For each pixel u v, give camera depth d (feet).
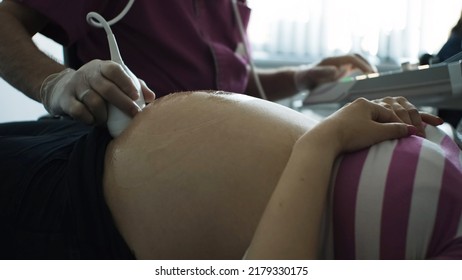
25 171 1.92
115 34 3.13
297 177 1.44
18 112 5.32
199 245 1.61
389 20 6.91
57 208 1.81
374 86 3.09
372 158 1.56
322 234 1.52
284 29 6.88
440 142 1.81
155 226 1.64
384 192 1.47
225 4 4.04
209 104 1.80
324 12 6.91
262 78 4.77
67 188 1.78
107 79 1.84
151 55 3.25
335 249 1.52
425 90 2.64
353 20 6.93
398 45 6.96
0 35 2.69
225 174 1.59
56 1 2.77
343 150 1.59
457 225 1.45
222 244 1.59
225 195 1.58
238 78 3.83
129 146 1.76
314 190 1.42
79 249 1.77
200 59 3.53
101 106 1.85
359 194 1.49
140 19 3.15
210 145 1.64
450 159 1.58
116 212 1.72
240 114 1.73
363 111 1.70
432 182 1.46
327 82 4.27
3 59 2.62
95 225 1.73
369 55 6.96
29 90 2.45
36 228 1.83
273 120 1.72
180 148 1.67
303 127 1.77
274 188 1.56
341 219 1.50
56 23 2.81
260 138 1.65
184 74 3.38
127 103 1.83
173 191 1.62
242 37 4.19
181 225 1.61
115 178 1.73
